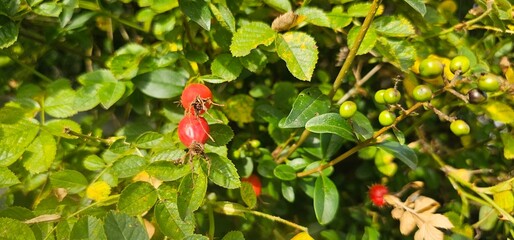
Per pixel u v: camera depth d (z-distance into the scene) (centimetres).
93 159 28
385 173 33
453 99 32
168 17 30
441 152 35
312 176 30
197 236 22
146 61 29
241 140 33
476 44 33
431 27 32
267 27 26
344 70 26
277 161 31
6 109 28
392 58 29
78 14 32
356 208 35
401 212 30
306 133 30
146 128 30
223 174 24
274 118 31
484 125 35
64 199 28
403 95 35
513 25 31
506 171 34
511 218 30
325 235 32
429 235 28
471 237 32
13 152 26
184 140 23
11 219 23
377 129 34
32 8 28
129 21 33
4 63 35
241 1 30
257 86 34
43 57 37
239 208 28
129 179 28
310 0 30
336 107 30
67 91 29
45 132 28
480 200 31
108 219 22
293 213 35
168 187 24
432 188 34
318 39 34
